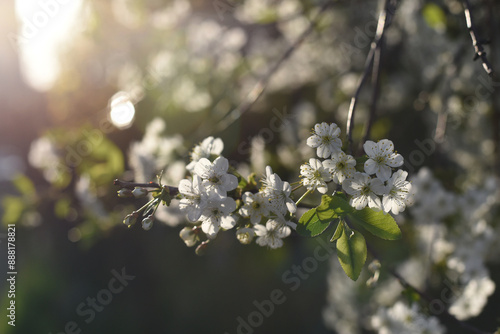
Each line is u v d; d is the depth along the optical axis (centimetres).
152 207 68
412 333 85
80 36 154
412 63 137
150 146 101
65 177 125
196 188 67
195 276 239
